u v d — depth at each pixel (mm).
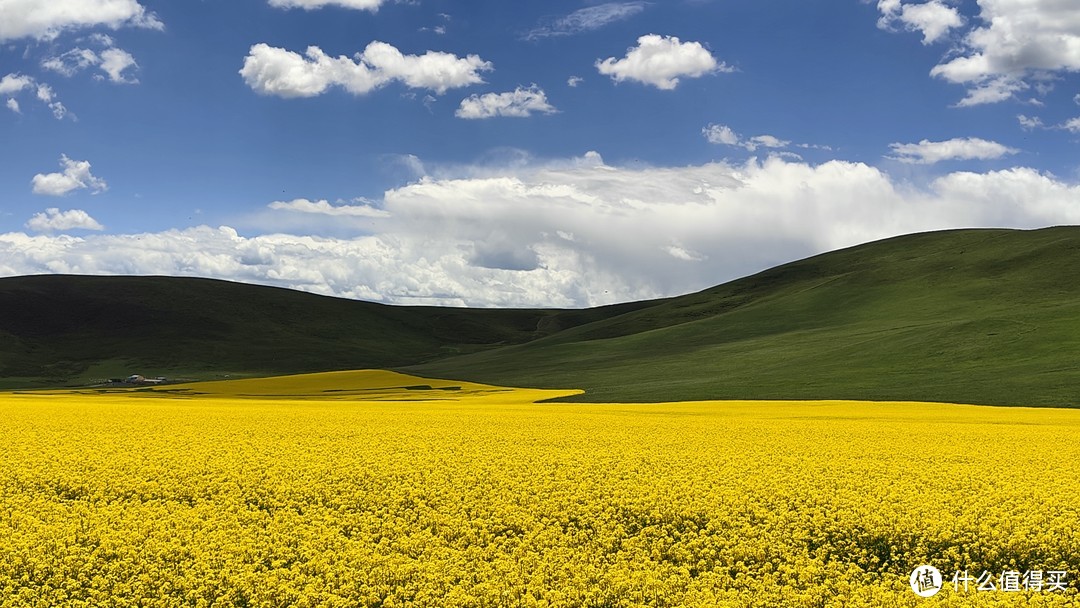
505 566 13750
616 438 30641
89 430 31750
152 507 17766
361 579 13250
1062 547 15266
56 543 14656
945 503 18047
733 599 12547
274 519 16812
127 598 12703
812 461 24109
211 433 31016
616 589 12961
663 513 17359
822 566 14289
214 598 12805
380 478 20844
